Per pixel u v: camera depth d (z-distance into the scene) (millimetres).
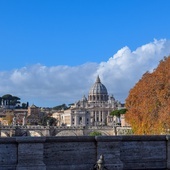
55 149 38344
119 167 39469
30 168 36781
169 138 41781
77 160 38938
